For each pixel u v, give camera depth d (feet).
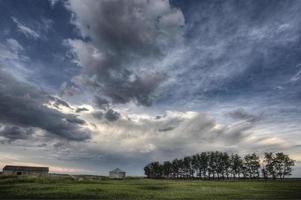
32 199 130.72
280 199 137.90
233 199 138.00
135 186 230.07
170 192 177.06
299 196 153.89
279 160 517.14
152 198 142.00
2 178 261.65
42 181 245.65
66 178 297.94
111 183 270.26
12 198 134.31
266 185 270.05
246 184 293.64
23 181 239.91
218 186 250.37
